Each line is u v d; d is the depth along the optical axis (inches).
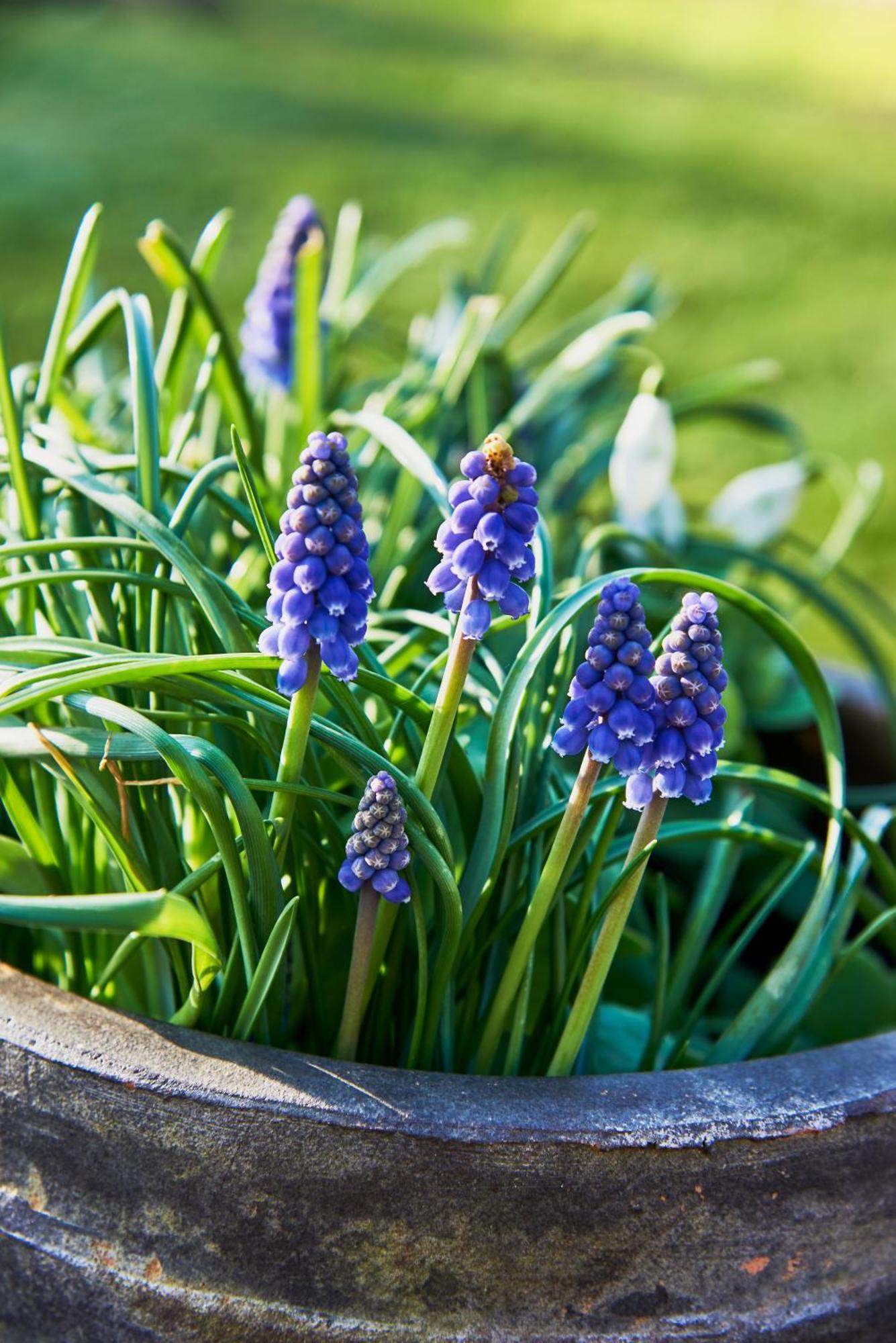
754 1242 20.1
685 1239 20.0
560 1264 19.9
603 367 31.6
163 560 21.9
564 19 152.3
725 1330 20.3
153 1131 19.7
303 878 21.5
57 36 123.3
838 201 95.9
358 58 125.7
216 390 25.0
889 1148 20.2
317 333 25.3
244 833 19.8
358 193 87.0
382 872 19.4
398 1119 19.4
